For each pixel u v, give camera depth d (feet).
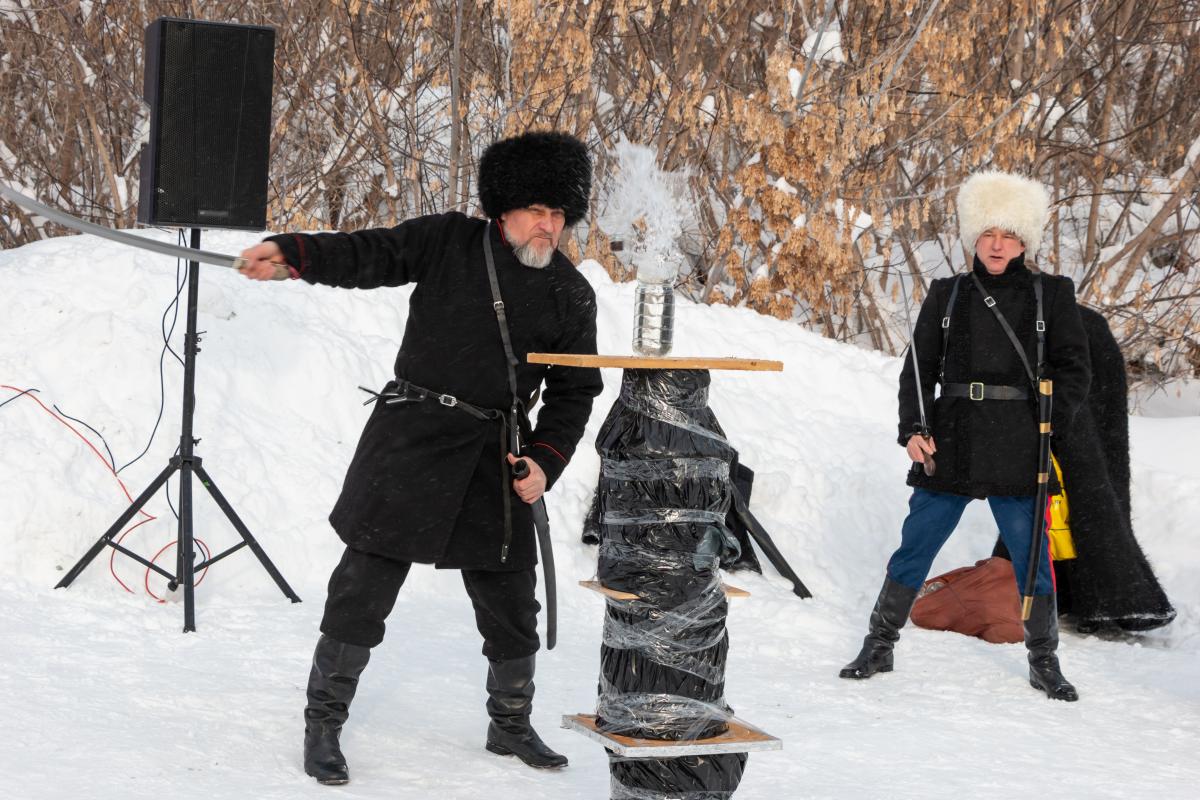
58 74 46.93
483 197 12.25
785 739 13.88
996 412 16.78
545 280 12.31
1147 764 13.65
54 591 17.34
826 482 24.47
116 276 22.89
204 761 11.71
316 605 18.25
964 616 19.95
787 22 43.09
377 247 11.91
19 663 14.16
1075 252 52.65
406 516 11.96
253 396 21.98
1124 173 50.60
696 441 9.05
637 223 9.77
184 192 16.99
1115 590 20.02
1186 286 47.57
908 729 14.58
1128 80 53.21
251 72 17.30
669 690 8.89
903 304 48.85
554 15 37.96
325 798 10.94
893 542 23.68
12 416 19.42
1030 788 12.50
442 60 44.65
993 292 17.08
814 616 20.13
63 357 20.61
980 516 24.57
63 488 18.54
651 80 45.29
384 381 23.66
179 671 14.58
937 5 41.47
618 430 9.12
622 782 8.98
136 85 46.80
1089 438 20.16
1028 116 47.09
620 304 28.73
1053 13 47.16
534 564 12.70
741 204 41.68
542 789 11.69
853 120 39.06
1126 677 17.95
